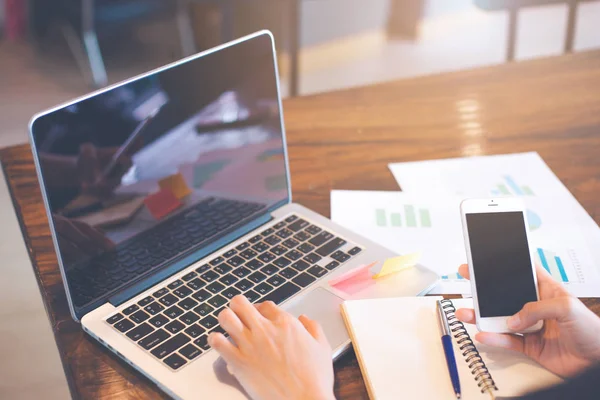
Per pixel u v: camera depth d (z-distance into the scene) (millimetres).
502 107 1340
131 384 773
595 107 1330
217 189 958
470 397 724
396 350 778
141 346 792
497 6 2449
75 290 835
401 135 1264
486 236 800
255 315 767
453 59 3381
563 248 992
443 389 734
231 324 758
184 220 930
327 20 3803
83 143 832
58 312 877
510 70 1465
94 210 850
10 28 3666
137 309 845
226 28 2752
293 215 1025
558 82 1415
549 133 1263
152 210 900
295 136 1258
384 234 1029
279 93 1002
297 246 958
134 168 879
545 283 792
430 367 759
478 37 3592
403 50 3488
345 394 767
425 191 1125
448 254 990
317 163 1188
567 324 741
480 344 792
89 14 3051
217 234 962
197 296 864
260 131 993
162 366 765
